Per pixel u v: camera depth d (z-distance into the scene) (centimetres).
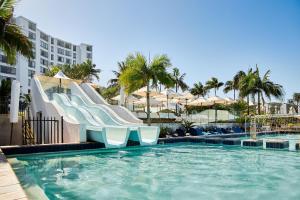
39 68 7069
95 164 969
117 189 660
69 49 8494
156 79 1827
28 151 1062
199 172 856
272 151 1325
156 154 1223
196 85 5812
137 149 1361
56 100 1973
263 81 3912
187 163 1008
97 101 2080
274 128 2388
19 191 435
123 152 1256
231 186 694
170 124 2014
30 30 6719
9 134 1367
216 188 675
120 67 4694
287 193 634
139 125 1652
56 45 8062
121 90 2241
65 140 1309
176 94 2920
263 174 830
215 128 2295
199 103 3188
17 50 1277
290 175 816
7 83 2262
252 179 767
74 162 997
